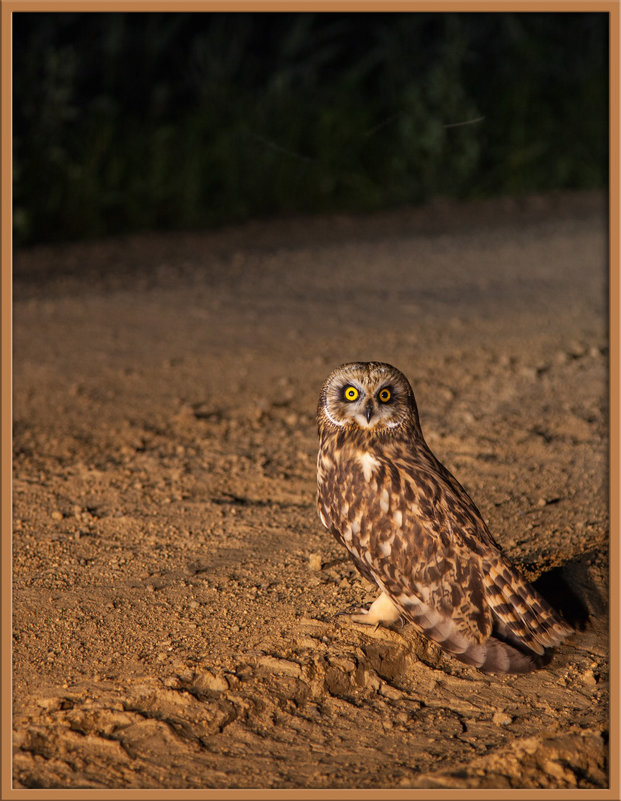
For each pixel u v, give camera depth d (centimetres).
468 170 3003
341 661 690
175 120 2759
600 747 600
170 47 2983
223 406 1288
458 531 671
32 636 725
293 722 642
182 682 663
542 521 929
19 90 2364
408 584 677
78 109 2561
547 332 1641
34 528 911
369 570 707
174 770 588
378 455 702
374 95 3128
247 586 806
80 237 2398
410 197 2941
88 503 973
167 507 966
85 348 1541
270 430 1200
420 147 2977
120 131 2575
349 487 703
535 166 3150
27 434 1171
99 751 600
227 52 2975
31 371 1419
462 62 3142
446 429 1184
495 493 996
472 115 2984
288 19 3284
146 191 2517
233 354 1516
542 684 700
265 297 1898
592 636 761
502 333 1639
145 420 1230
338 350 1541
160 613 762
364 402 696
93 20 2864
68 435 1171
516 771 579
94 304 1822
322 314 1770
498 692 691
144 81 2856
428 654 729
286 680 672
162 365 1458
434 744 626
